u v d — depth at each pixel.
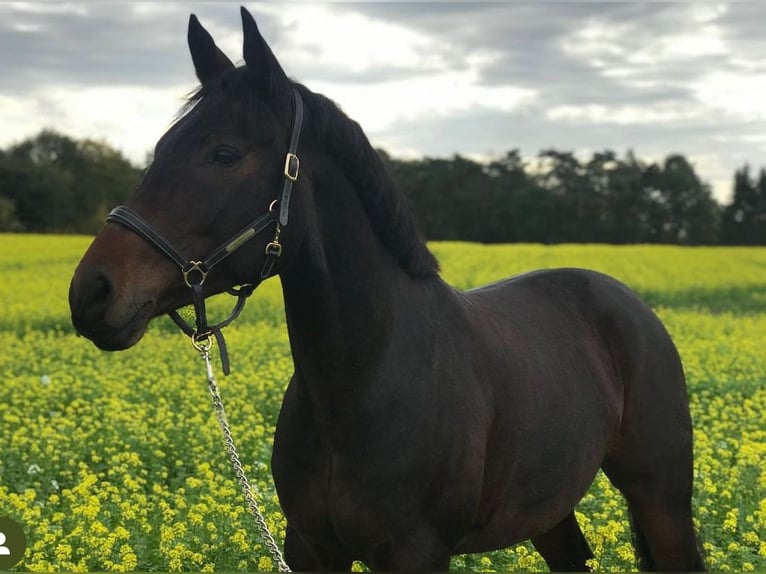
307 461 3.13
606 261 32.94
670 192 72.75
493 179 70.19
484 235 67.31
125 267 2.61
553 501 3.60
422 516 3.07
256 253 2.78
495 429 3.30
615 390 4.01
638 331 4.16
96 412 9.05
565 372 3.75
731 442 7.66
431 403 3.08
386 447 3.00
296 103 2.90
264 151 2.78
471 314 3.48
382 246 3.12
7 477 6.85
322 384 3.01
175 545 4.94
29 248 31.56
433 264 3.29
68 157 59.00
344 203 3.00
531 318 3.87
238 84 2.82
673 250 39.75
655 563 4.16
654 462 4.05
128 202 2.70
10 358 12.36
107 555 4.86
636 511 4.15
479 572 4.61
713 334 15.78
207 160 2.72
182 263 2.68
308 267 2.92
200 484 6.17
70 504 6.17
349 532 3.05
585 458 3.72
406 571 3.05
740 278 29.23
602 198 70.69
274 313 17.02
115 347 2.60
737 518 5.51
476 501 3.20
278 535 5.13
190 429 8.20
